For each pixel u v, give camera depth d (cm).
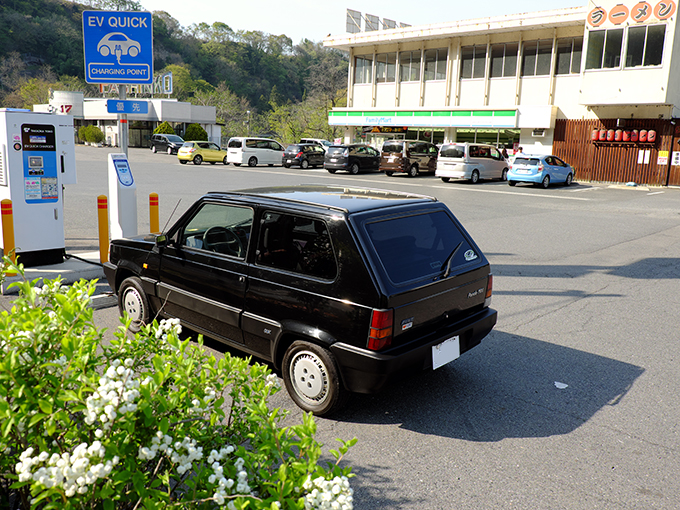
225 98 9906
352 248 402
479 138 3284
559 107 2970
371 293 390
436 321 435
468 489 340
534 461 373
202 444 224
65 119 812
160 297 546
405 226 440
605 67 2634
